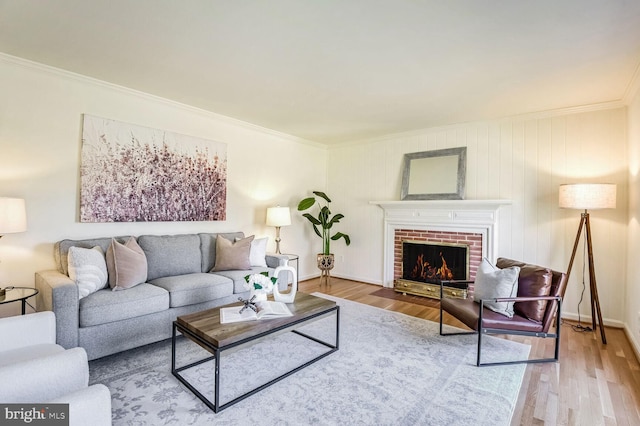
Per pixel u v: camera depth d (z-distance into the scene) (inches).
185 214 150.7
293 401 79.3
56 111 113.9
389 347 111.3
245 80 119.1
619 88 121.1
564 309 145.6
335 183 228.8
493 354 106.8
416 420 72.6
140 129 135.0
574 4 72.3
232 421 71.4
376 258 207.3
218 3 74.2
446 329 129.1
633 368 98.3
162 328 110.1
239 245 148.6
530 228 153.9
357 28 84.0
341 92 129.7
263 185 188.7
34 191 109.7
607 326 136.2
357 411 75.6
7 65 103.7
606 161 136.9
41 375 48.5
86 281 99.8
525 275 108.0
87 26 84.7
